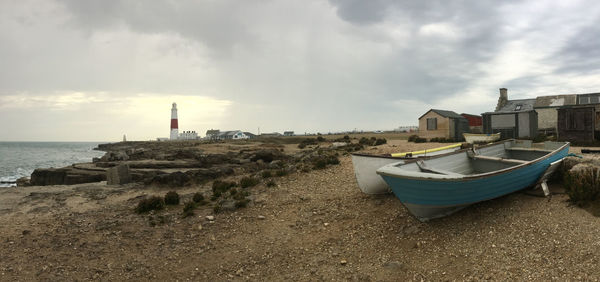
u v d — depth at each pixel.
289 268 7.87
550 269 6.18
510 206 9.00
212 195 14.71
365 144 32.72
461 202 8.49
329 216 11.02
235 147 51.59
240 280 7.43
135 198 14.98
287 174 17.83
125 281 7.41
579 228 7.17
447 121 34.44
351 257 8.16
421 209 8.80
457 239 7.94
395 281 6.91
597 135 23.36
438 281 6.63
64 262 8.21
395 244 8.45
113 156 42.44
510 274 6.31
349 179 15.70
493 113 32.09
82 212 12.61
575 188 8.35
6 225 11.02
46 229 10.57
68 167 32.62
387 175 8.68
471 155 11.80
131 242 9.45
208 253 8.77
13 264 8.08
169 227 10.59
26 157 79.88
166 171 26.28
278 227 10.41
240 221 10.98
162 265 8.13
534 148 12.84
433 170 9.48
